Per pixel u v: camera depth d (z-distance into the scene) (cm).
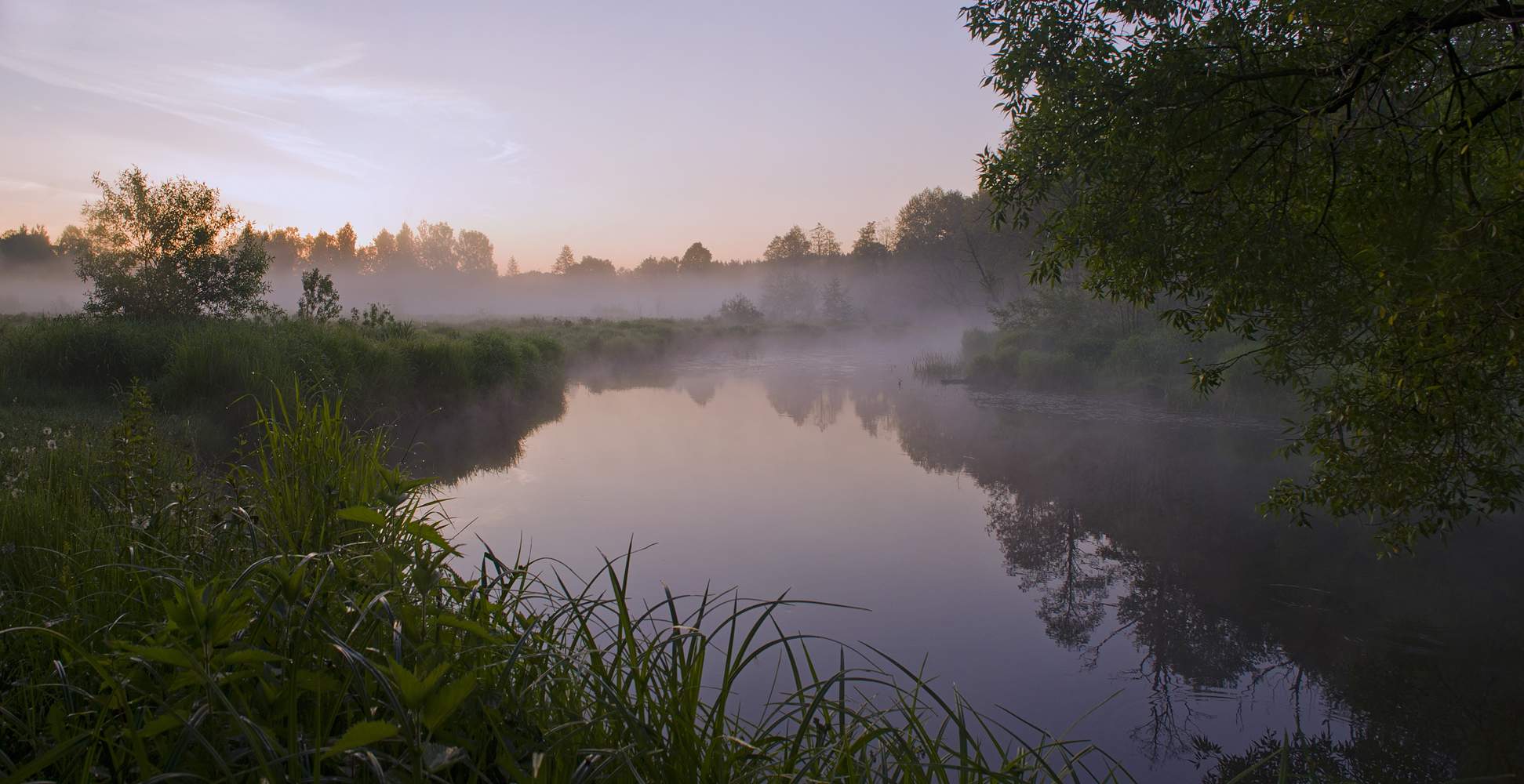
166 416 930
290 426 410
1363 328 489
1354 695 479
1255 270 458
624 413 1709
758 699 436
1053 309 2369
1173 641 550
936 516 855
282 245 11456
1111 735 432
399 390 1398
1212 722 446
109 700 167
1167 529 815
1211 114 466
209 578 271
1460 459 479
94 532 328
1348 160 455
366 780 162
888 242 7275
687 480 1009
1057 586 652
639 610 543
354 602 221
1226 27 468
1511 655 527
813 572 667
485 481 970
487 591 257
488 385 1692
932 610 596
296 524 334
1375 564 704
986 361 2306
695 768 197
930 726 425
